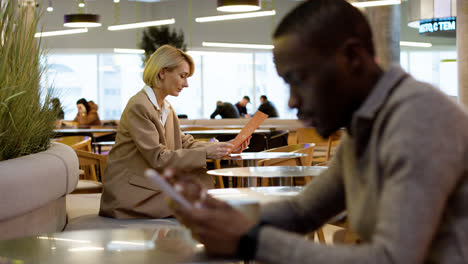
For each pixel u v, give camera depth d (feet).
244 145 10.16
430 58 65.98
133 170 9.48
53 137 9.74
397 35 32.78
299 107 3.28
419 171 2.69
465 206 2.84
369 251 2.75
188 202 2.97
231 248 3.03
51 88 9.52
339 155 3.88
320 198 3.94
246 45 49.32
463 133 2.78
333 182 3.91
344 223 5.94
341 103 3.07
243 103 52.75
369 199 3.09
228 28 62.54
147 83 9.86
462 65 28.27
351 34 3.03
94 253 4.12
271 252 2.95
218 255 3.39
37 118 8.60
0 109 7.23
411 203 2.67
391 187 2.78
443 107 2.80
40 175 7.04
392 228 2.70
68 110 10.06
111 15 60.44
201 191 3.08
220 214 2.99
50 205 8.02
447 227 2.89
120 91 62.49
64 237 4.64
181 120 43.60
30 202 6.74
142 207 9.34
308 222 4.00
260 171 8.73
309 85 3.08
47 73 9.30
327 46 3.02
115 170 9.52
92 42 60.29
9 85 7.42
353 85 3.05
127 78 62.49
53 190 7.56
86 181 13.39
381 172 3.00
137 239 4.49
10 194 6.29
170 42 53.62
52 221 8.14
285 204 4.02
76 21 35.55
